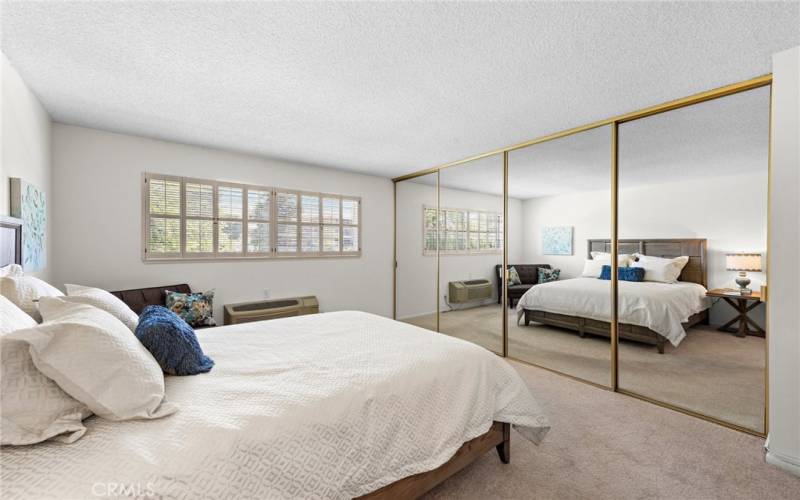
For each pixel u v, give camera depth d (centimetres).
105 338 110
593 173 324
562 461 193
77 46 193
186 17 168
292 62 210
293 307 446
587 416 246
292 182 461
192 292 386
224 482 97
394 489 140
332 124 317
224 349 192
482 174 429
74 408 103
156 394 116
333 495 119
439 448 152
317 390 136
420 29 178
